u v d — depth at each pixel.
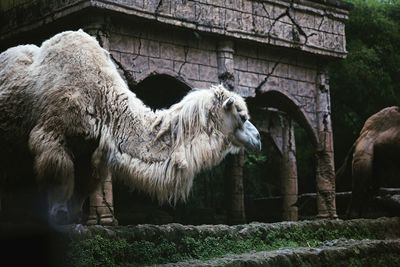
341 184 18.59
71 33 6.46
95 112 6.12
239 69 12.38
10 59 6.63
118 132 6.09
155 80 13.08
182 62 11.43
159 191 5.96
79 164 6.32
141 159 5.98
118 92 6.24
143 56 10.88
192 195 19.19
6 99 6.39
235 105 6.31
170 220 15.36
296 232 8.58
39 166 5.93
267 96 13.99
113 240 6.19
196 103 6.17
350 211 11.98
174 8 11.02
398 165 11.80
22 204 6.83
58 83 6.12
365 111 19.56
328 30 13.70
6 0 11.58
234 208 15.73
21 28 11.20
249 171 21.89
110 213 9.48
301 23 13.17
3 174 6.68
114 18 10.47
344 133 20.27
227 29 11.81
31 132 6.07
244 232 7.77
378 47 19.64
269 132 17.28
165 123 6.10
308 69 13.72
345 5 13.95
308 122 13.59
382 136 11.70
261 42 12.38
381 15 19.89
